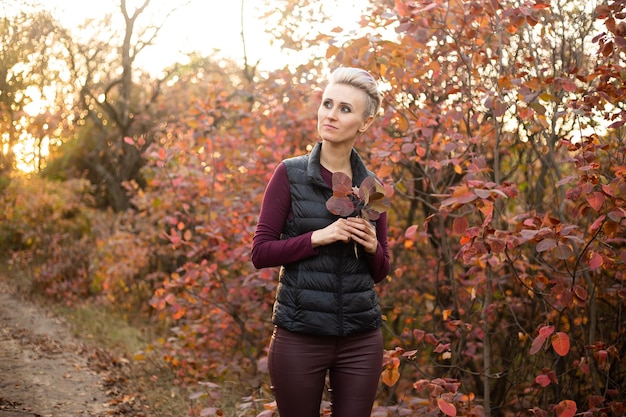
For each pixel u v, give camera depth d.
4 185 12.41
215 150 5.19
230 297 4.85
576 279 3.21
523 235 2.49
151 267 8.73
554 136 3.61
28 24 6.97
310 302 1.92
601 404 3.06
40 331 6.50
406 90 3.78
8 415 3.62
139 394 4.47
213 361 5.06
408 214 5.46
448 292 4.76
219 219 4.80
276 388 1.99
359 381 1.97
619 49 2.78
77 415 3.82
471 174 3.10
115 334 6.73
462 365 4.07
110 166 15.66
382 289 5.05
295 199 2.00
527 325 3.87
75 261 9.38
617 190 2.46
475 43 3.46
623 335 3.58
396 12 3.29
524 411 3.83
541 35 3.47
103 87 13.29
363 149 4.91
